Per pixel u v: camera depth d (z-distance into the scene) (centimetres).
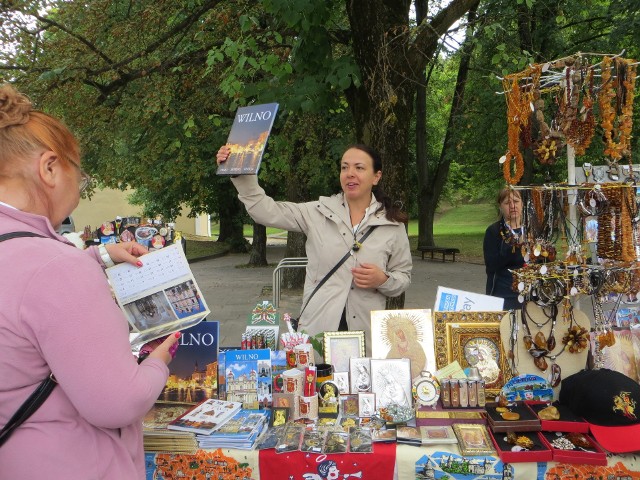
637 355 219
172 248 177
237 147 245
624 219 199
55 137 120
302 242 1026
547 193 212
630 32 984
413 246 2269
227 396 219
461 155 1616
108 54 670
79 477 112
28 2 597
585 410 190
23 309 105
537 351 210
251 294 1041
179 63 651
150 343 175
